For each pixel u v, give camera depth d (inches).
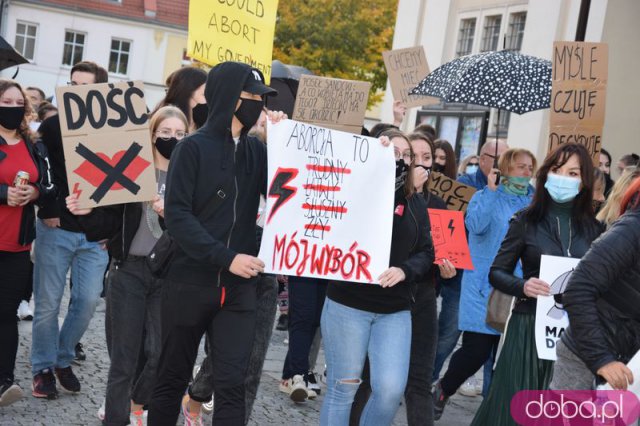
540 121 641.0
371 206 187.3
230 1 255.3
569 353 163.2
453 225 227.8
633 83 596.7
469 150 590.2
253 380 210.5
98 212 199.9
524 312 201.5
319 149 183.3
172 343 173.0
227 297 171.5
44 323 244.4
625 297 152.7
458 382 251.8
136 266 204.7
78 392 253.0
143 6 2111.2
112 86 201.5
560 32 634.2
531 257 201.5
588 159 197.3
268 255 177.5
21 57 259.1
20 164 230.4
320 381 308.5
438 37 791.1
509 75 300.0
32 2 2049.7
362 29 1259.8
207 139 170.9
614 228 151.5
